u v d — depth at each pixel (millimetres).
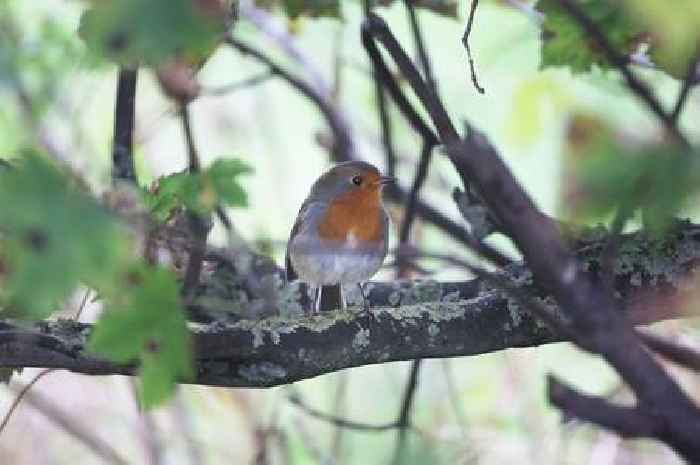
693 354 7387
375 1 8953
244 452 11148
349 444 11117
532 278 6719
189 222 6625
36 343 6359
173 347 4418
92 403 11867
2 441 11695
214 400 11469
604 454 10039
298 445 11258
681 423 3945
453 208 12453
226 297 8242
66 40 6578
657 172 3260
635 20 4168
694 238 6711
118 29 3203
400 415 8641
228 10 6047
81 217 3539
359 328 6652
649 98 4066
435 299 8781
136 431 11203
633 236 6766
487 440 10297
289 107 14742
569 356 11992
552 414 10969
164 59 3541
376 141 12625
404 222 9328
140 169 10602
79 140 8414
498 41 12117
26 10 9570
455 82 13320
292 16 9039
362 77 13656
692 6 3596
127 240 4133
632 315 6684
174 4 3191
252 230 11906
